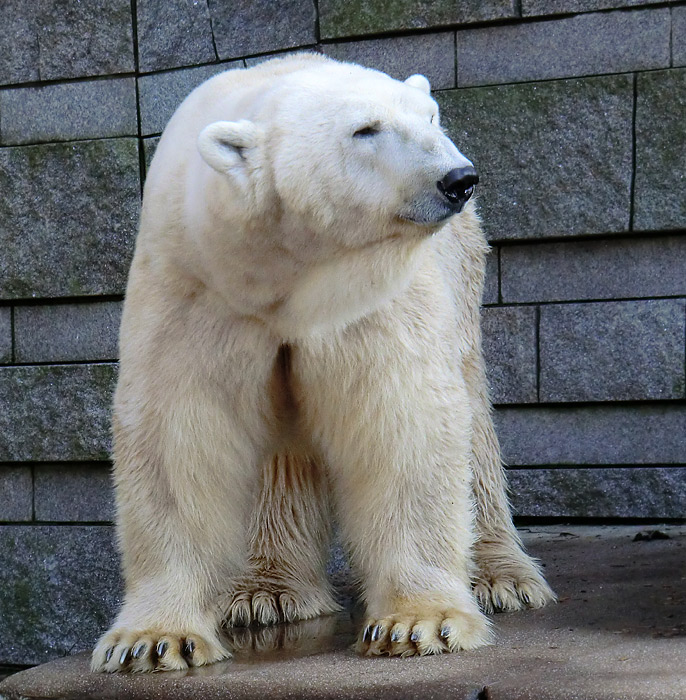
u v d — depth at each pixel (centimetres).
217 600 632
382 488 595
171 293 580
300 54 668
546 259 1073
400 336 583
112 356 1166
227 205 531
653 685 475
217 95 607
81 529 1175
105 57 1149
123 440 594
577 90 1038
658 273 1049
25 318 1192
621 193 1036
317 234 535
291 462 701
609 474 1054
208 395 586
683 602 655
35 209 1173
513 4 1041
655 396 1046
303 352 588
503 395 1082
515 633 607
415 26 1066
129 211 1151
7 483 1206
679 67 1018
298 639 629
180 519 591
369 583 613
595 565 812
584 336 1062
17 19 1169
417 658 556
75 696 559
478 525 743
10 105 1180
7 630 1200
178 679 544
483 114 1060
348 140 528
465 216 782
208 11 1120
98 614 1173
